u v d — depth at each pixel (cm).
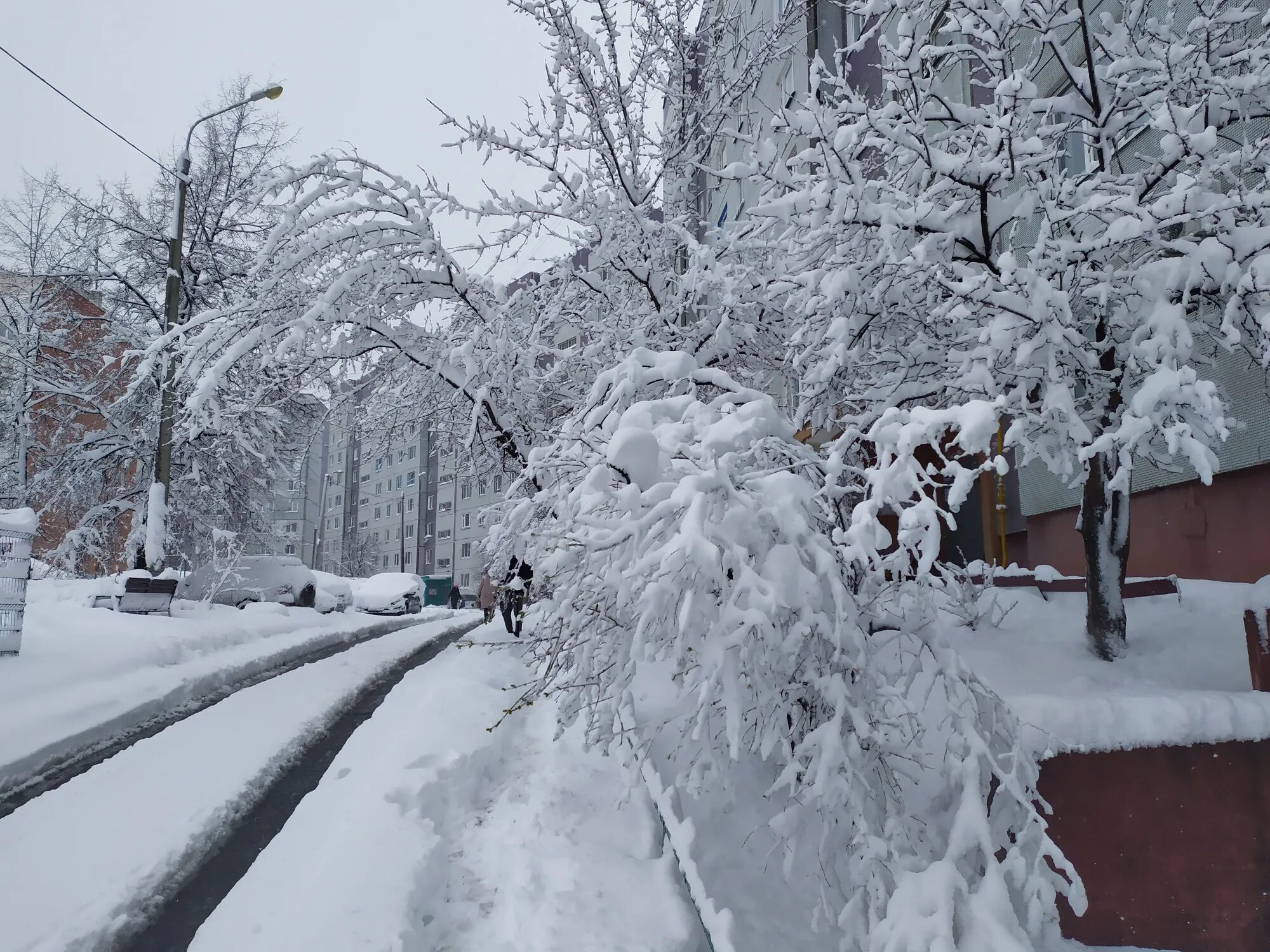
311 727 783
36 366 2286
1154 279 499
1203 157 490
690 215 1019
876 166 611
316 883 407
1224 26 561
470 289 996
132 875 435
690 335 845
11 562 967
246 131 2314
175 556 2141
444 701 795
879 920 388
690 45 1052
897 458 423
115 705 818
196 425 944
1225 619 618
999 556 1253
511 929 388
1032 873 382
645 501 446
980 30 569
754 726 460
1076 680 540
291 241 910
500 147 907
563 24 918
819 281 562
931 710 528
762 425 488
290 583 2284
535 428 971
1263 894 425
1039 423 511
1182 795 433
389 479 7644
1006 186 605
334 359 999
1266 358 471
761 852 470
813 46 1421
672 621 432
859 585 479
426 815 520
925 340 569
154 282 2255
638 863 458
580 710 512
